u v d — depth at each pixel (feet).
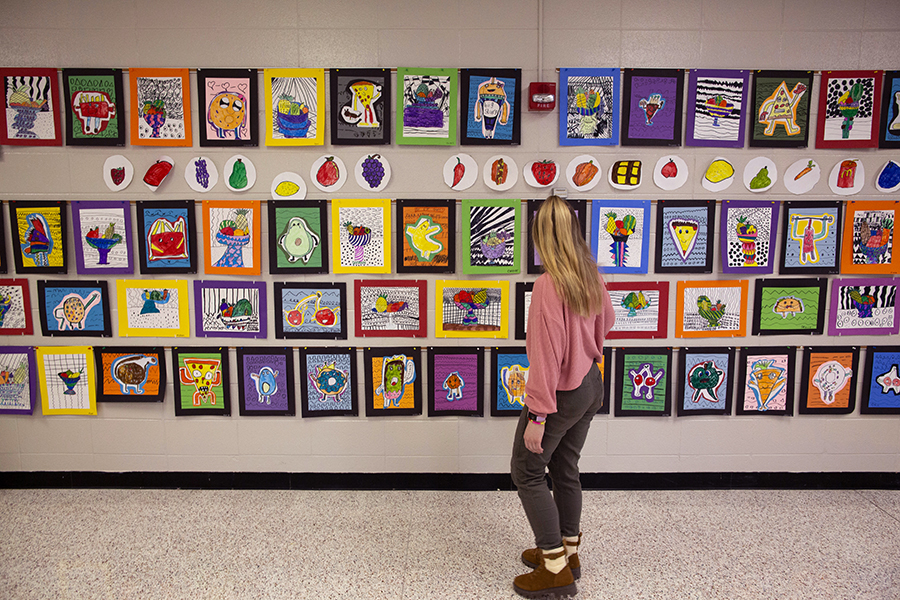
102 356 7.89
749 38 7.48
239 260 7.75
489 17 7.45
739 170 7.66
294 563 6.19
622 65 7.52
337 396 7.93
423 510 7.41
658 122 7.57
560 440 5.49
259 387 7.93
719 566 6.14
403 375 7.87
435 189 7.68
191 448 8.03
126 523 7.03
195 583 5.84
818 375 7.90
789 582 5.85
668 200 7.66
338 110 7.53
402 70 7.45
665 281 7.80
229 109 7.54
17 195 7.72
